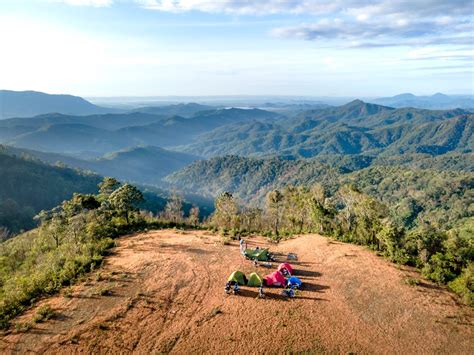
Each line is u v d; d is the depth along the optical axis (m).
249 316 24.69
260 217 59.00
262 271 31.70
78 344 22.23
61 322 24.52
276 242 40.97
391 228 34.84
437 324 24.02
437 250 32.78
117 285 29.17
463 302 26.73
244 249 35.41
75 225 42.00
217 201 54.38
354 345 21.84
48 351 21.73
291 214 50.94
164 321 24.38
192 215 61.94
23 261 42.41
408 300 26.77
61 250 38.28
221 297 27.22
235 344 22.03
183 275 30.81
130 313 25.28
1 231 92.38
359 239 39.97
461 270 29.89
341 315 24.81
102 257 35.53
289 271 30.83
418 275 30.95
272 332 23.00
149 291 28.20
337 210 46.62
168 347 21.86
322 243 39.31
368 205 40.69
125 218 49.25
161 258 34.44
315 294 27.56
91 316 25.05
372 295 27.42
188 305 26.22
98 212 45.81
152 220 52.59
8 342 22.67
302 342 22.08
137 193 48.94
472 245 31.44
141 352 21.50
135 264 33.09
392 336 22.73
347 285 28.95
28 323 24.50
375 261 33.78
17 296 28.16
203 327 23.66
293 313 24.94
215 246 38.34
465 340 22.45
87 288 28.94
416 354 21.17
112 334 23.09
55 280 30.48
